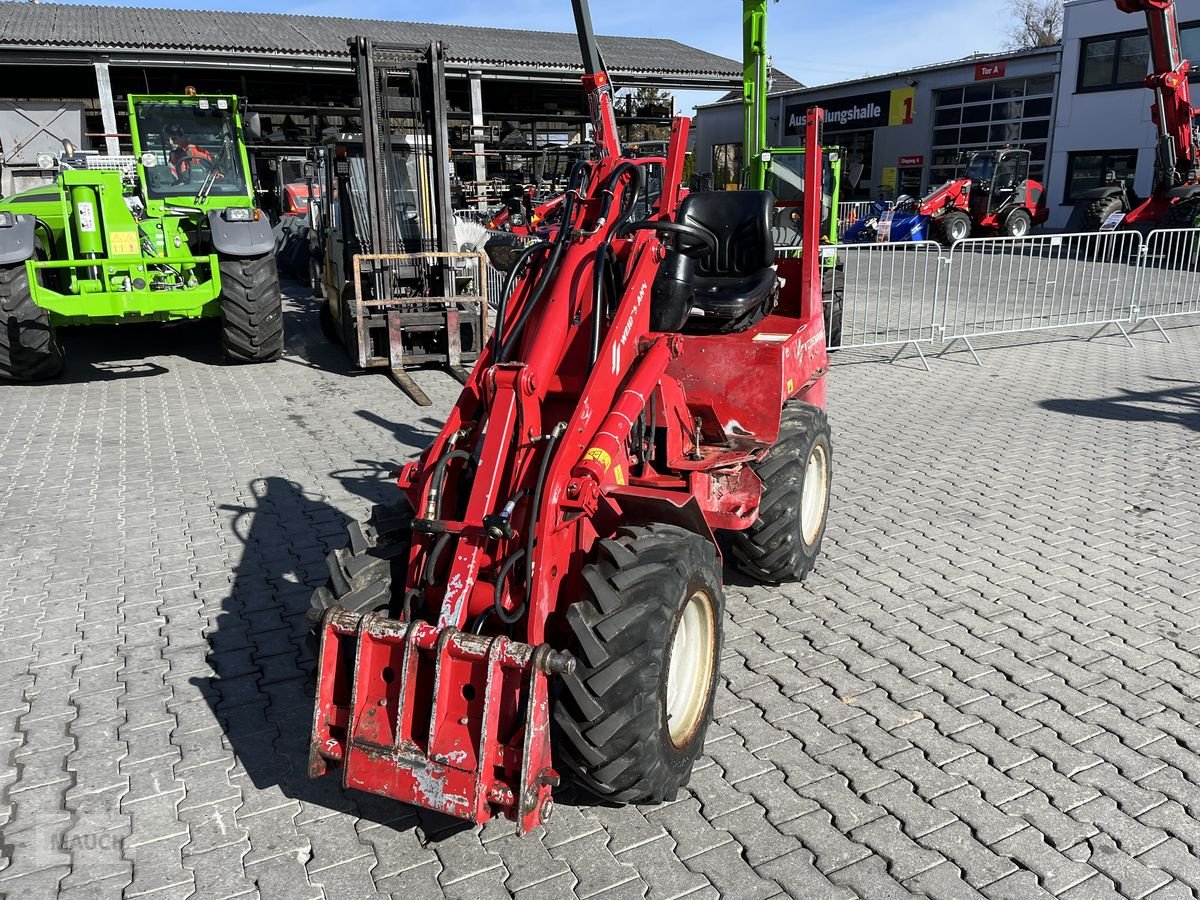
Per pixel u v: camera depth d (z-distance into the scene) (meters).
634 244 3.57
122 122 21.94
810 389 5.37
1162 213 18.66
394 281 10.04
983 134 28.56
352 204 10.29
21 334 8.90
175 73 22.03
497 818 3.20
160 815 3.24
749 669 4.12
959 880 2.89
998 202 23.66
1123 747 3.55
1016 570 5.08
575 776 3.03
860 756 3.51
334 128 22.75
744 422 4.40
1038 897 2.82
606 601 2.90
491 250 3.99
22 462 6.98
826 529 5.68
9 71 21.61
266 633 4.49
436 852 3.05
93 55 18.64
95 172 9.02
